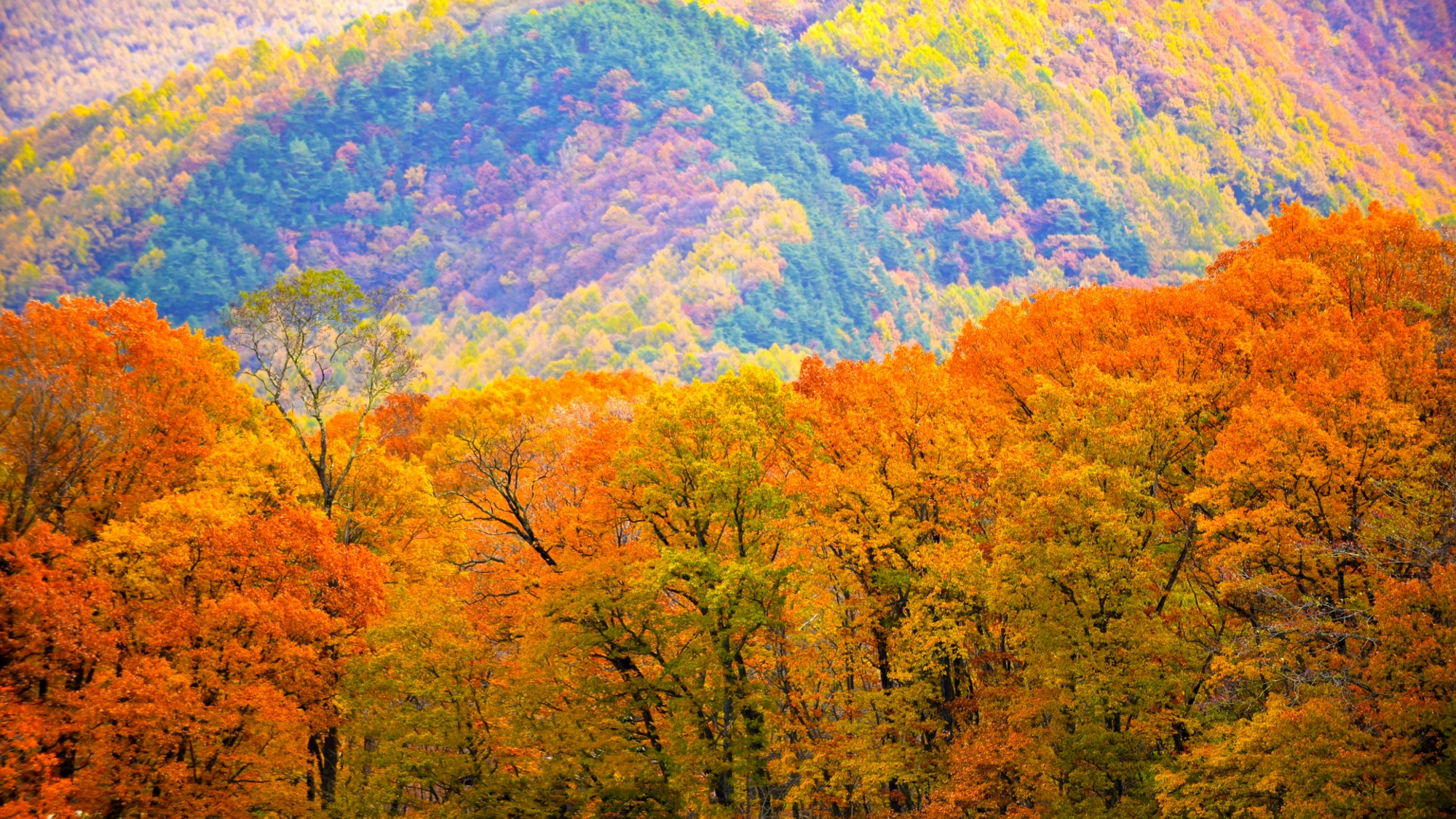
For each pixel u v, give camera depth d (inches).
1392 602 860.0
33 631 979.3
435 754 1204.5
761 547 1338.6
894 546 1279.5
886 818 1176.8
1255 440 1092.5
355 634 1240.2
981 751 1083.9
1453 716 820.6
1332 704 886.4
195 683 1094.4
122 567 1128.2
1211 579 1157.7
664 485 1289.4
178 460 1376.7
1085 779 1081.4
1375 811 830.5
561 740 1230.9
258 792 1101.1
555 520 1407.5
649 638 1298.0
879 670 1307.8
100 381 1291.8
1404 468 1013.2
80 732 1010.1
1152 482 1221.1
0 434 1172.5
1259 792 957.8
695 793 1269.7
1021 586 1138.7
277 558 1187.3
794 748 1301.7
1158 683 1069.8
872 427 1386.6
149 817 1021.8
